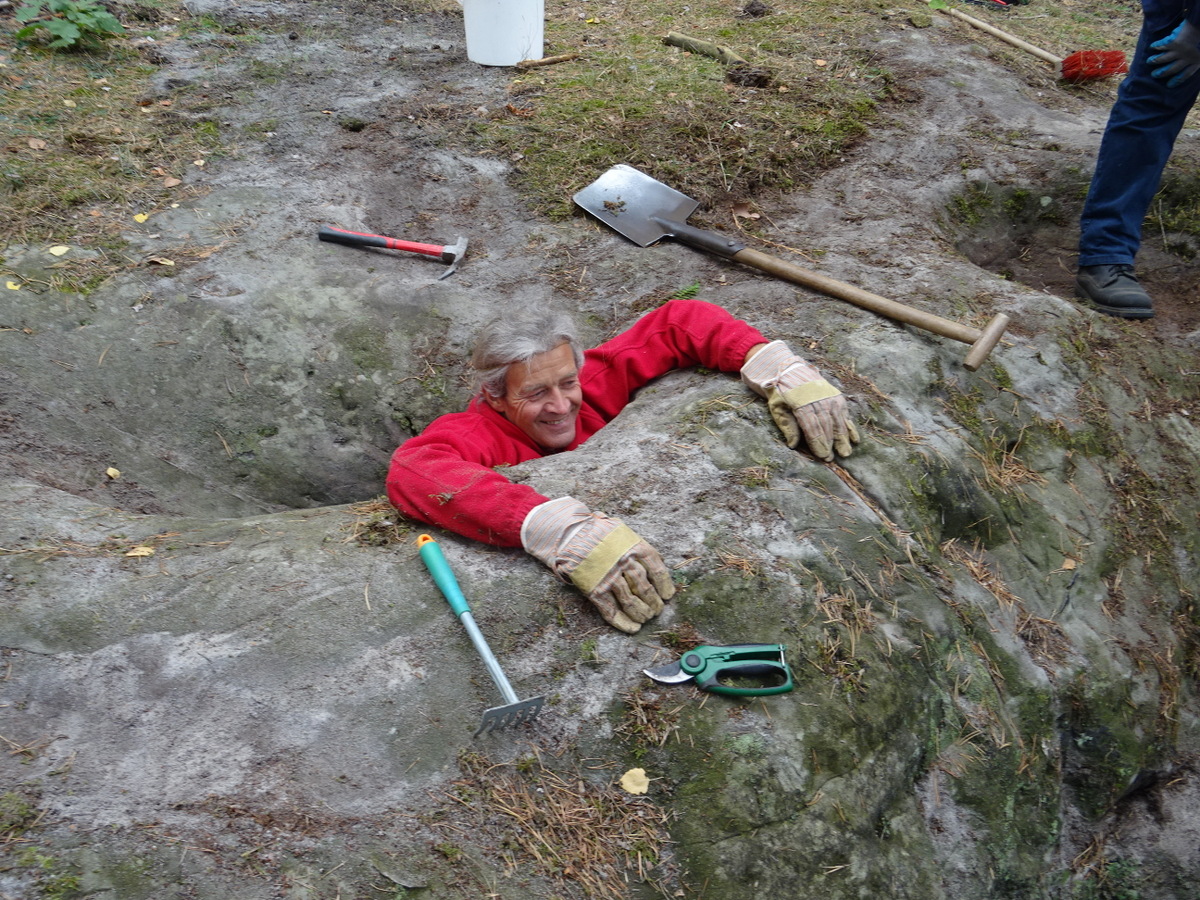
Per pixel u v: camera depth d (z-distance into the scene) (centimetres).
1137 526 346
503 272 430
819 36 628
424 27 625
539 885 207
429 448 272
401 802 212
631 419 315
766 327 362
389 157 482
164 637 232
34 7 535
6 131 461
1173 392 399
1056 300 403
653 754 225
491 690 231
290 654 230
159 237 411
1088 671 300
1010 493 322
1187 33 385
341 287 405
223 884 194
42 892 187
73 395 347
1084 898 296
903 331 356
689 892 212
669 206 459
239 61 547
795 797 223
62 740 213
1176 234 494
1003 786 265
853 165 509
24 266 380
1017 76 606
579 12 683
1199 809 319
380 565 253
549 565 245
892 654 253
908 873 233
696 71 571
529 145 495
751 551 260
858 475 293
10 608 234
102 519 273
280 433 368
